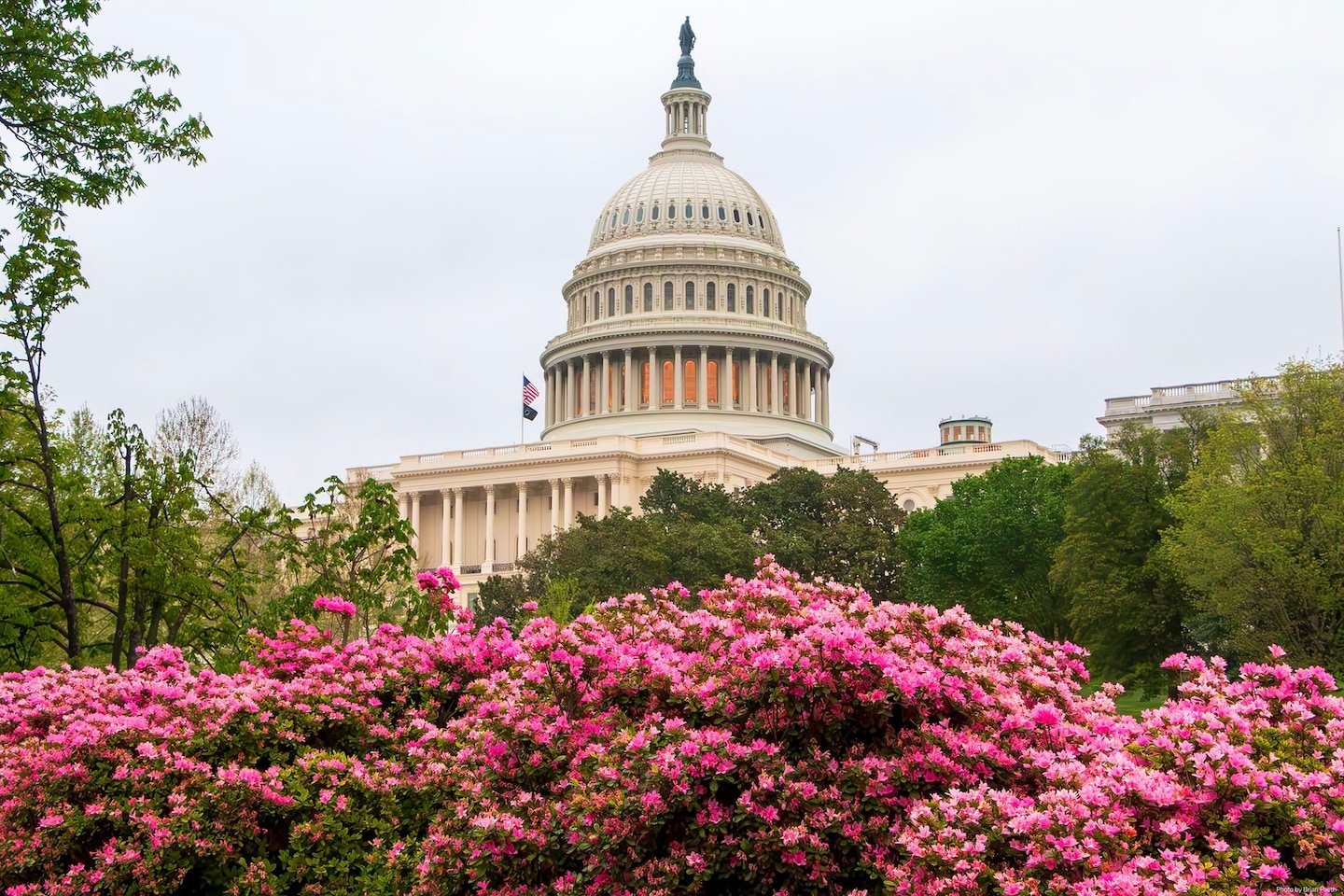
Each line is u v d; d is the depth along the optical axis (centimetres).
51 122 3456
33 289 3528
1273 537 5984
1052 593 8856
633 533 10606
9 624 3838
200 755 1955
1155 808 1382
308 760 1919
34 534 3888
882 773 1513
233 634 3772
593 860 1599
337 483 3744
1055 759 1528
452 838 1731
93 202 3544
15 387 3628
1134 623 6994
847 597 1981
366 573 3544
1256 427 6956
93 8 3541
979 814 1367
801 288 19688
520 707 1875
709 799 1563
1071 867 1297
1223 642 6894
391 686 2197
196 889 1872
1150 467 7425
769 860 1493
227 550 4031
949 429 18362
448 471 16500
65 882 1777
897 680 1545
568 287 19812
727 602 1958
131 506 3800
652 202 19525
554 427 18950
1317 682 1697
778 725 1627
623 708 1847
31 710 2098
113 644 3866
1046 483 9369
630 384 18438
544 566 11150
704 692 1695
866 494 12119
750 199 19950
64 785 1878
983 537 8994
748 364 18562
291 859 1831
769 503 12144
